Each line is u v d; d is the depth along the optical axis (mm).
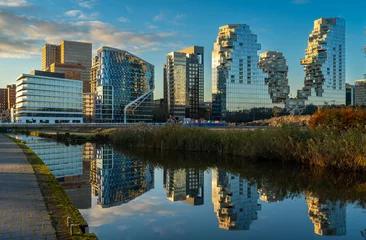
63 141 60812
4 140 45875
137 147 48062
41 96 148750
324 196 18625
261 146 32406
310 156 28391
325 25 182250
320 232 12672
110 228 12914
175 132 43562
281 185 21703
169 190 20844
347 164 25422
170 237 11953
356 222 14039
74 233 8430
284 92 188125
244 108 167625
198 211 15719
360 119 39812
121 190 20703
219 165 30562
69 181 23250
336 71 184375
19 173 17141
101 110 166750
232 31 167125
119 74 173875
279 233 12672
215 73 171625
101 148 47250
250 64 170375
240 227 13273
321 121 43625
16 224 8961
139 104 185125
